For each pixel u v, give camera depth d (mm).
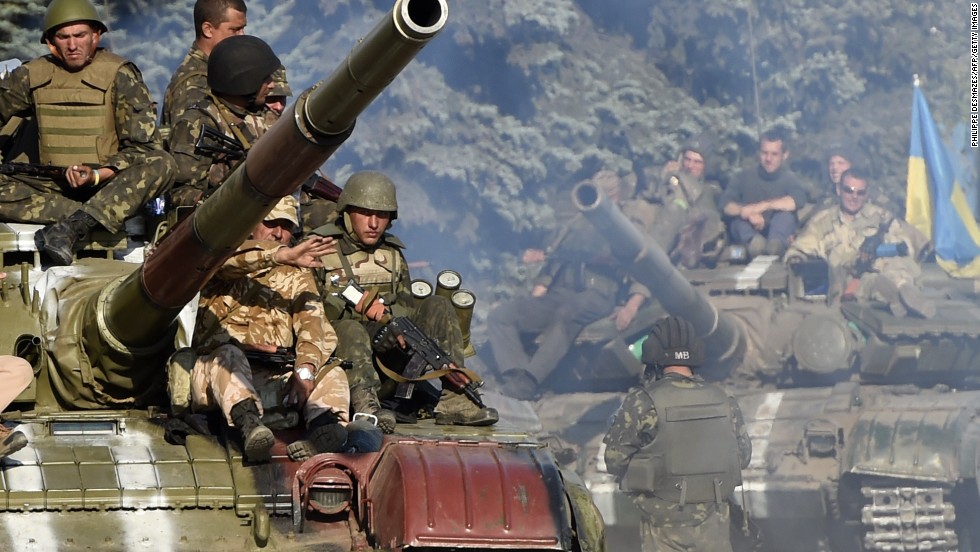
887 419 72938
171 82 45781
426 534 34906
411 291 43562
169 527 35812
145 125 43750
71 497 35625
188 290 37375
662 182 88000
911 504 71125
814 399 75812
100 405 40938
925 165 103250
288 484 36875
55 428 39469
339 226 43031
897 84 111812
